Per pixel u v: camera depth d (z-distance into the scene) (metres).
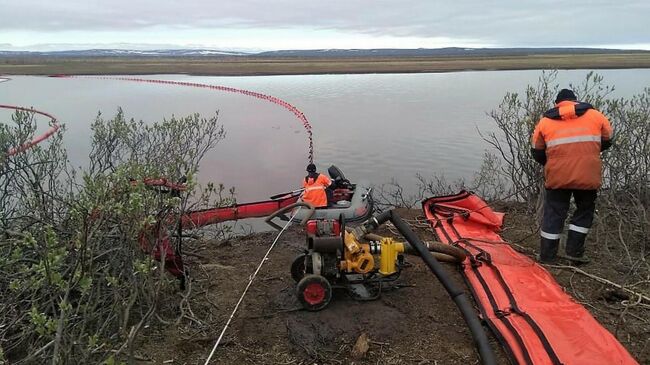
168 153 7.35
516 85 34.06
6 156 5.63
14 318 3.74
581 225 5.39
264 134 17.20
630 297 4.59
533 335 3.87
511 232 6.56
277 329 4.32
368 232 5.15
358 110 23.48
